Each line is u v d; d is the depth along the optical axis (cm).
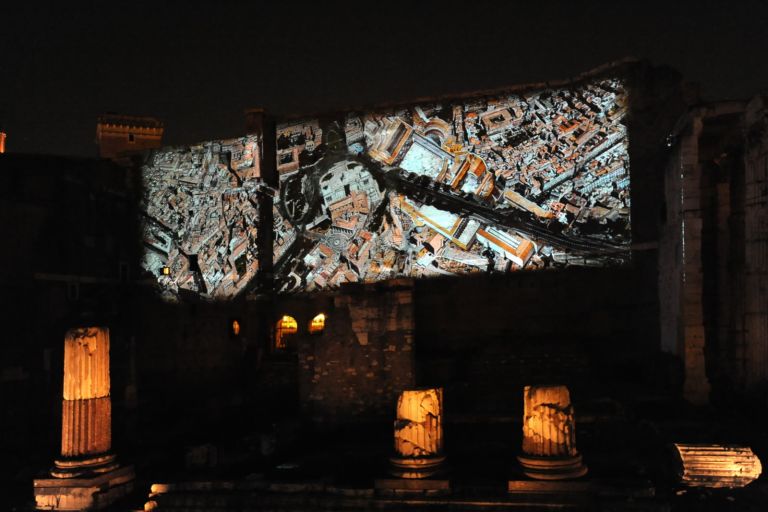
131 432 2338
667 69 2486
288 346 3153
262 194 3023
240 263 3011
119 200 2972
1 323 2152
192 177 3112
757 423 1717
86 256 2644
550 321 2577
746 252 1878
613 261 2500
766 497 1296
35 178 2383
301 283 2966
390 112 2841
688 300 1970
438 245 2733
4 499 1631
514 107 2658
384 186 2831
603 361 2483
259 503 1414
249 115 3025
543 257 2591
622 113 2509
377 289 2052
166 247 3095
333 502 1377
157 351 2864
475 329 2659
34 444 2172
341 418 2052
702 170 2259
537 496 1295
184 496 1466
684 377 1967
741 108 1920
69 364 1578
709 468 1349
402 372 2008
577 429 1744
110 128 3750
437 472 1391
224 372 2900
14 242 2239
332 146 2938
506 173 2655
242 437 2059
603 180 2527
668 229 2248
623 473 1390
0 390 2116
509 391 2133
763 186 1809
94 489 1501
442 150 2748
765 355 1800
